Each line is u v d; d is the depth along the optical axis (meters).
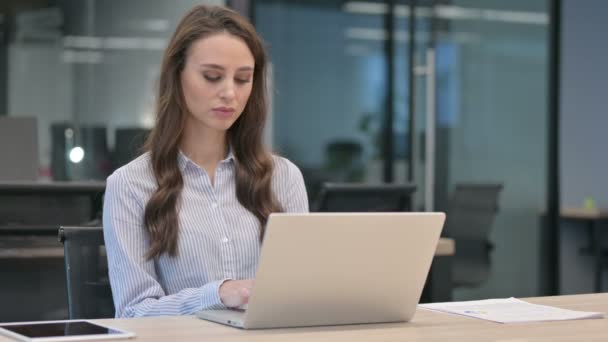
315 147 6.91
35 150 4.74
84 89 6.59
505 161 7.06
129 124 6.62
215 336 1.87
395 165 6.94
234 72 2.42
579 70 7.33
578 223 7.37
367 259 2.01
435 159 6.77
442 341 1.88
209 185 2.54
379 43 6.98
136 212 2.47
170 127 2.51
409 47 6.90
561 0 7.21
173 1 6.60
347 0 6.96
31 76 6.55
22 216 3.48
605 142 7.43
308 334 1.94
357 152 6.99
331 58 6.94
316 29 6.90
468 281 5.67
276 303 1.96
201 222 2.50
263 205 2.57
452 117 6.85
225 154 2.61
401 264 2.05
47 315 3.57
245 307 2.13
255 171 2.58
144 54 6.62
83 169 6.55
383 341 1.87
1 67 6.52
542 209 7.20
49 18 6.56
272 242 1.90
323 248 1.95
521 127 7.11
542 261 7.21
